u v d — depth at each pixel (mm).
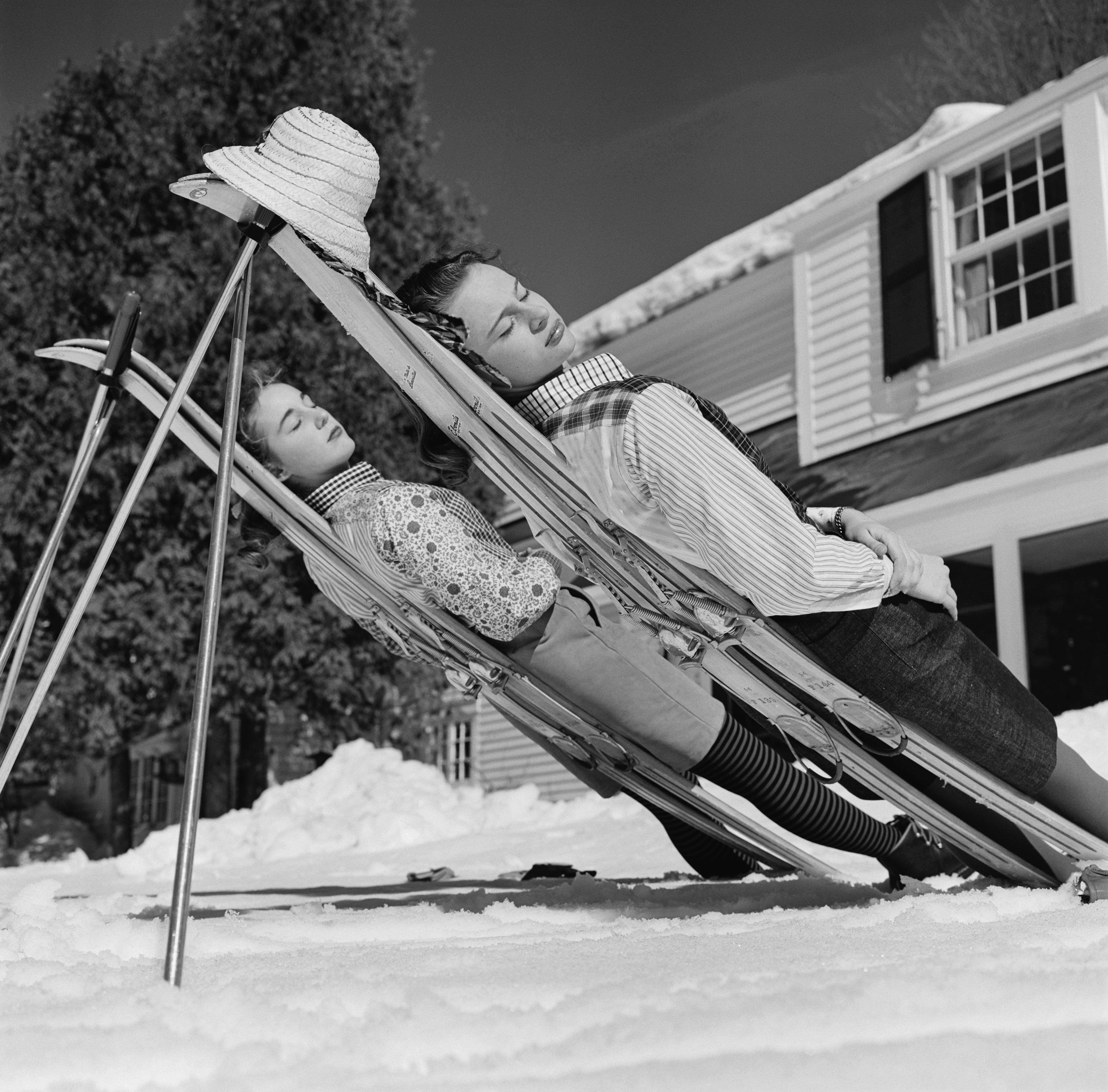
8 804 15656
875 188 11047
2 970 1476
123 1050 1000
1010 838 2316
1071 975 1073
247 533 2734
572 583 2816
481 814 7309
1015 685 2082
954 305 10406
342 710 12875
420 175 14273
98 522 12250
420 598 2445
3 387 12258
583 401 2029
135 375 2234
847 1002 1007
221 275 12305
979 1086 815
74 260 12555
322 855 6703
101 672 11867
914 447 10367
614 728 2605
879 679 1986
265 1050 1010
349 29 13906
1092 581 11500
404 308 1937
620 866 4512
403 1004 1168
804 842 4461
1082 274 9305
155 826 17375
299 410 2562
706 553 1930
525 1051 963
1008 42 21406
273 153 1881
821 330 11602
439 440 2195
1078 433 8883
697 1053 943
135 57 13633
